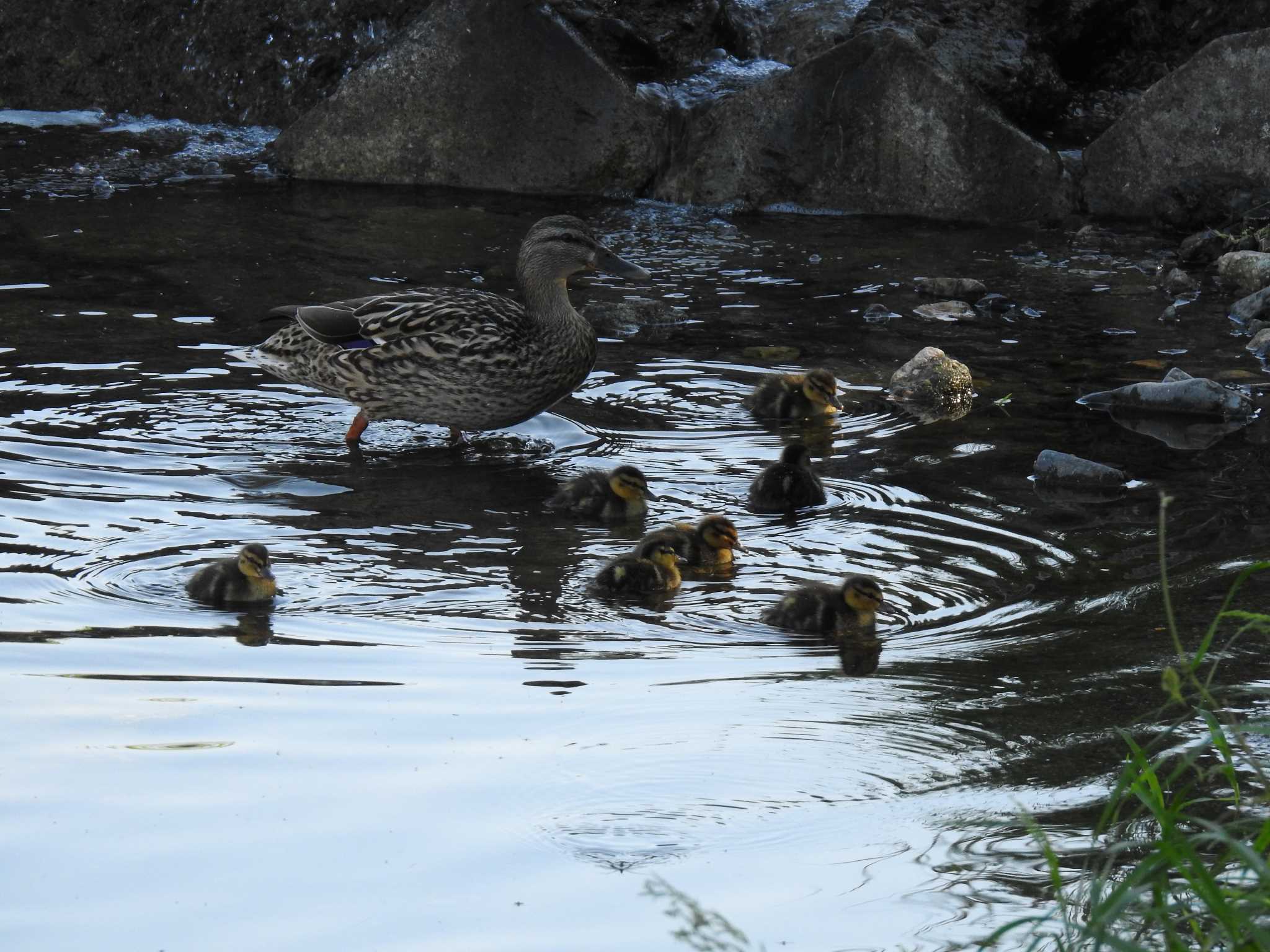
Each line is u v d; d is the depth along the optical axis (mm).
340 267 15500
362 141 19281
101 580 8695
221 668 7473
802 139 18281
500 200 18688
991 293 15062
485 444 11484
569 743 6594
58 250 15812
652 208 18516
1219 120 16906
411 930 5090
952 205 17906
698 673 7512
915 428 11742
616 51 19984
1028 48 19625
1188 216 17234
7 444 10898
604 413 12133
